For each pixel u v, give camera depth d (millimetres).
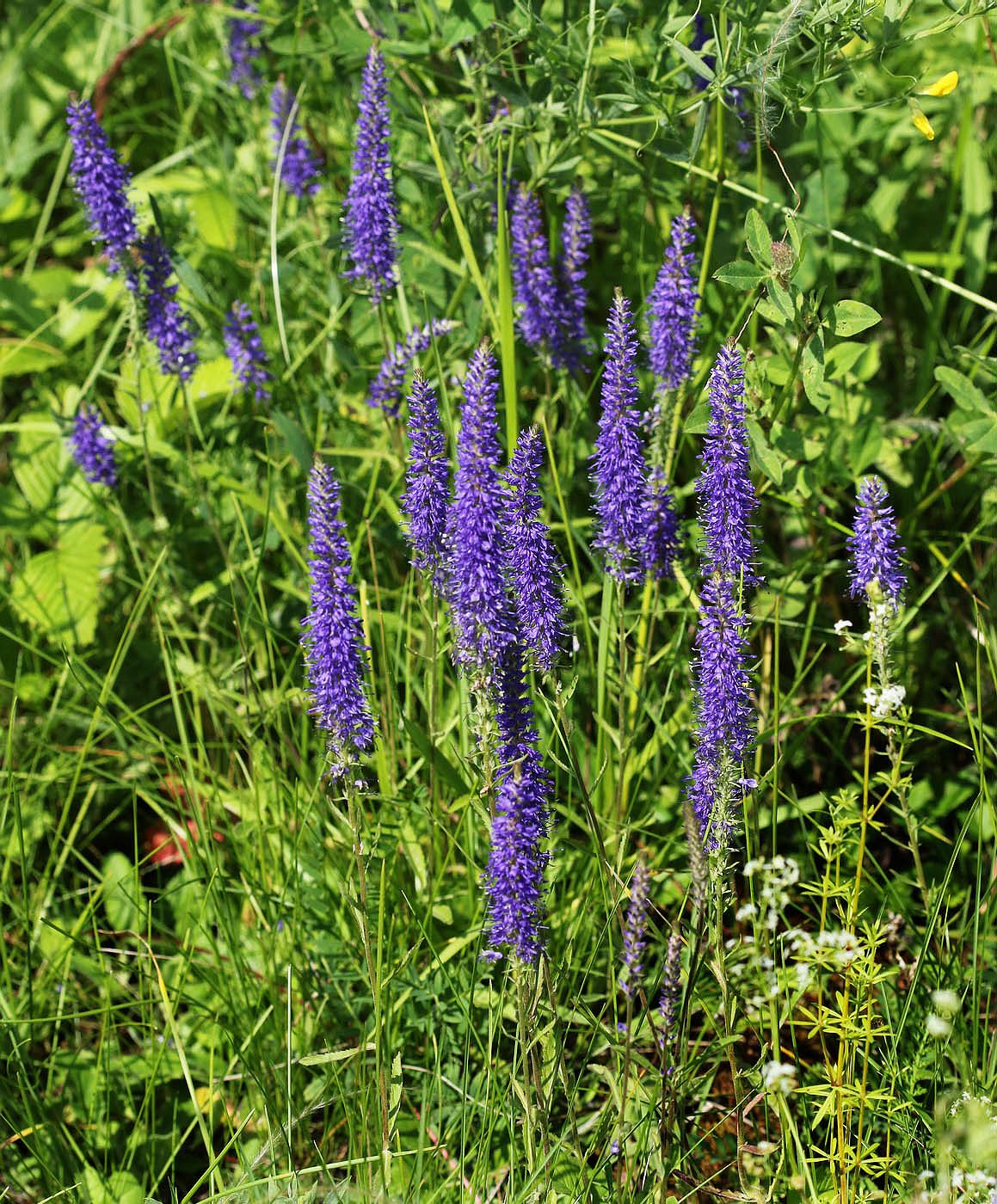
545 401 1409
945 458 1462
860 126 1511
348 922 1323
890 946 1329
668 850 1365
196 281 1422
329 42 1480
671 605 1369
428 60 1444
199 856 1340
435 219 1436
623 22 1369
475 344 1408
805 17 1299
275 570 1495
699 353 1431
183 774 1375
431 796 1321
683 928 1263
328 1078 1279
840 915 1229
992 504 1408
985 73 1485
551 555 1192
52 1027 1353
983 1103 1191
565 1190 1230
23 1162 1285
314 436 1482
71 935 1290
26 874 1310
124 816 1449
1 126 2049
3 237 1963
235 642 1477
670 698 1391
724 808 1204
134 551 1441
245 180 1674
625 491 1251
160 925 1360
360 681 1193
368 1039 1255
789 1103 1273
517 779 1182
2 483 1690
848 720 1400
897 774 1234
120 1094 1319
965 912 1295
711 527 1202
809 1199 1211
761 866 1223
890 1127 1253
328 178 1586
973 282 1503
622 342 1234
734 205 1446
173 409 1512
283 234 1531
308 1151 1294
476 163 1433
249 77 1649
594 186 1479
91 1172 1279
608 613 1327
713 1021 1245
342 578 1184
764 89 1318
